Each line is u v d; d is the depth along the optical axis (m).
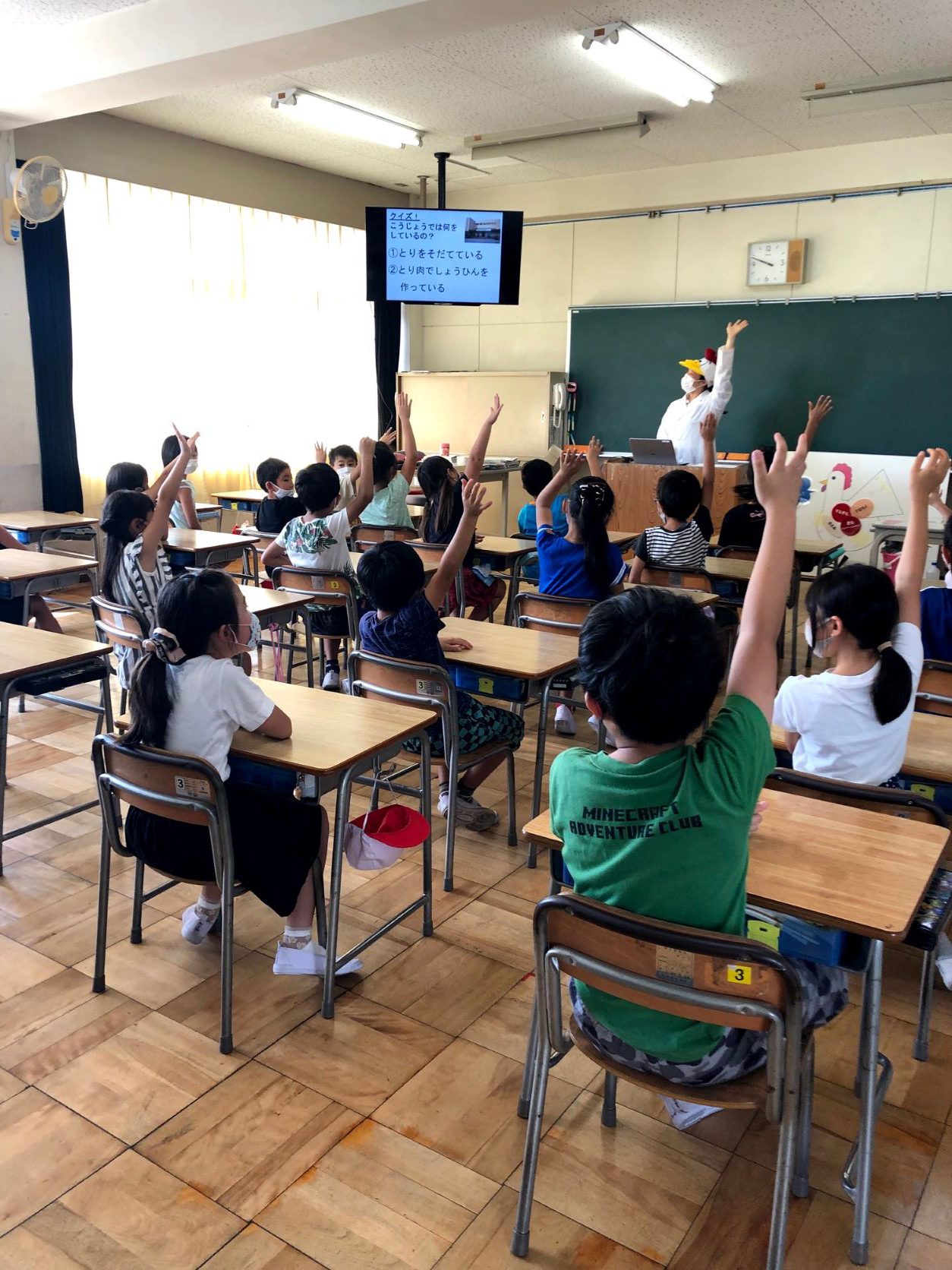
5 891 2.66
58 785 3.35
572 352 8.49
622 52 5.12
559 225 8.49
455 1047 2.04
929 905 1.54
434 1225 1.60
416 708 2.53
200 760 1.84
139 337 6.77
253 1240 1.56
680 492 4.09
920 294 6.89
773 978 1.18
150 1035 2.07
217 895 2.36
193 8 4.27
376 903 2.62
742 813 1.22
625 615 1.19
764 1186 1.69
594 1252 1.55
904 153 6.84
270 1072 1.96
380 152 7.43
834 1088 1.93
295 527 4.08
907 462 7.13
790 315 7.43
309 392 8.21
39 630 2.94
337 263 8.37
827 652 1.98
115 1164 1.72
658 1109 1.88
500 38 4.96
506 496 7.97
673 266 7.96
